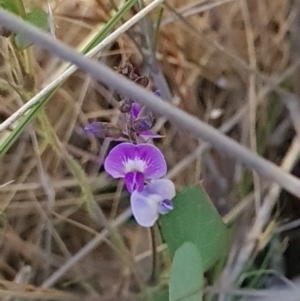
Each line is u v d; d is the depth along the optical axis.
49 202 0.13
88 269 0.13
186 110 0.14
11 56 0.12
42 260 0.13
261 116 0.13
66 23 0.13
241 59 0.14
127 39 0.13
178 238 0.10
